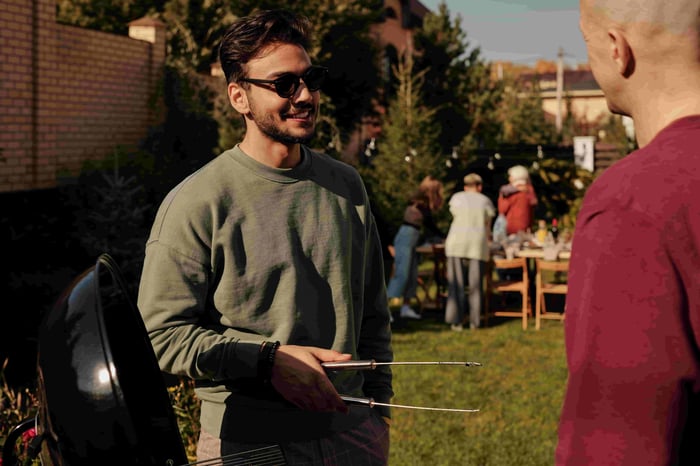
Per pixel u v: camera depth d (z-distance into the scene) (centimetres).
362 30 1841
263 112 235
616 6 130
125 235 962
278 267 235
